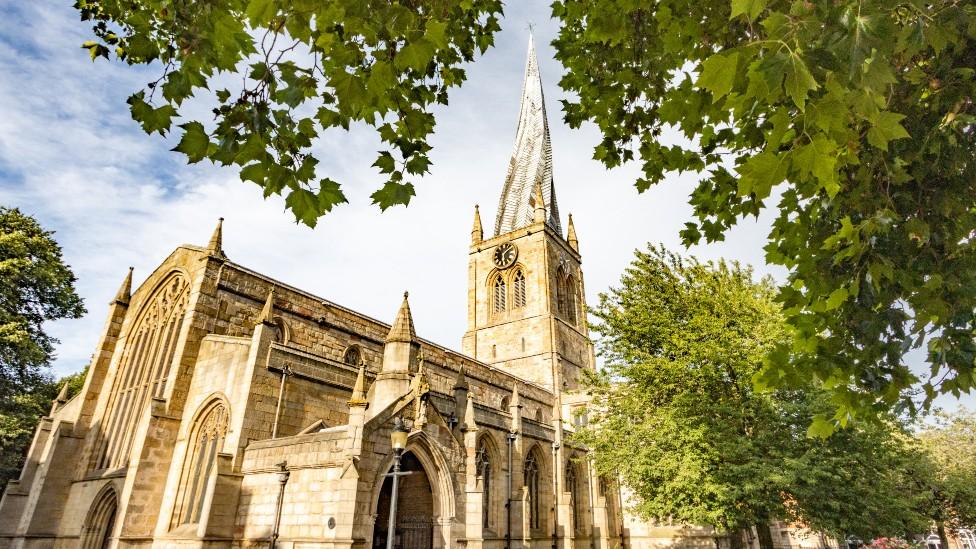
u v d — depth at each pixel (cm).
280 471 2548
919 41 563
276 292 3809
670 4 856
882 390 908
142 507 2780
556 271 7581
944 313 813
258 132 739
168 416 3017
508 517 3988
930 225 815
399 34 666
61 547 3250
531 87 10062
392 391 3048
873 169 793
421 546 2820
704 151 1036
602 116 1157
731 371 2558
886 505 2970
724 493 2323
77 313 4584
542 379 6562
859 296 876
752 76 479
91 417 3766
